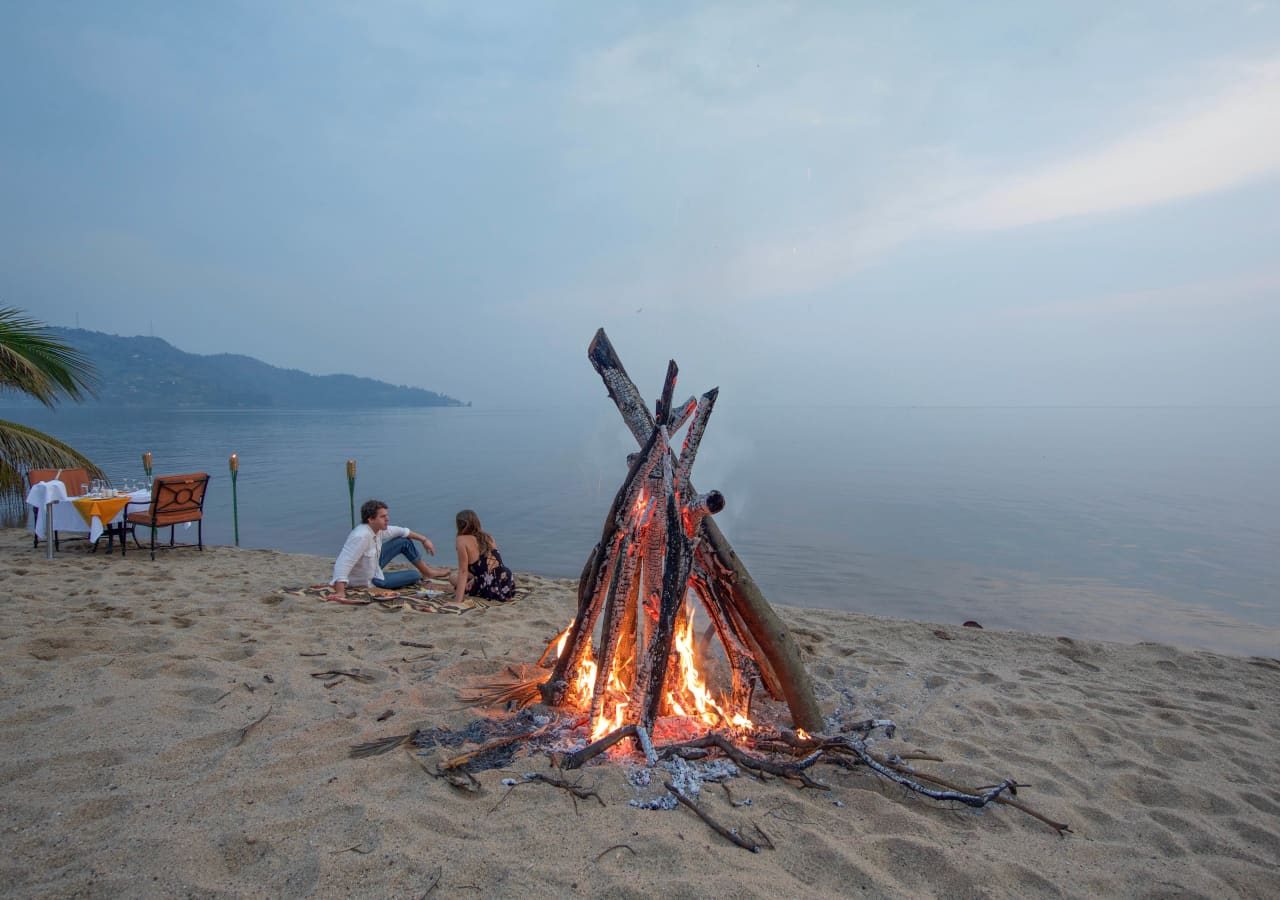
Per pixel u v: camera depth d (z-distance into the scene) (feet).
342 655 16.31
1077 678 18.40
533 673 15.75
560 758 11.12
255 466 97.45
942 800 10.84
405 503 62.85
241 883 7.90
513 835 9.06
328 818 9.21
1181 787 11.87
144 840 8.50
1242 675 19.08
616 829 9.29
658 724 12.64
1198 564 40.96
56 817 8.99
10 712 11.99
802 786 10.99
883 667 18.15
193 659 15.16
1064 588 35.37
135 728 11.64
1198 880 9.22
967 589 34.99
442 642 17.99
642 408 13.23
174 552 31.73
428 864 8.26
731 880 8.23
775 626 12.85
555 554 42.29
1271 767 13.10
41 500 29.76
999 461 111.65
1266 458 120.16
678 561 11.92
